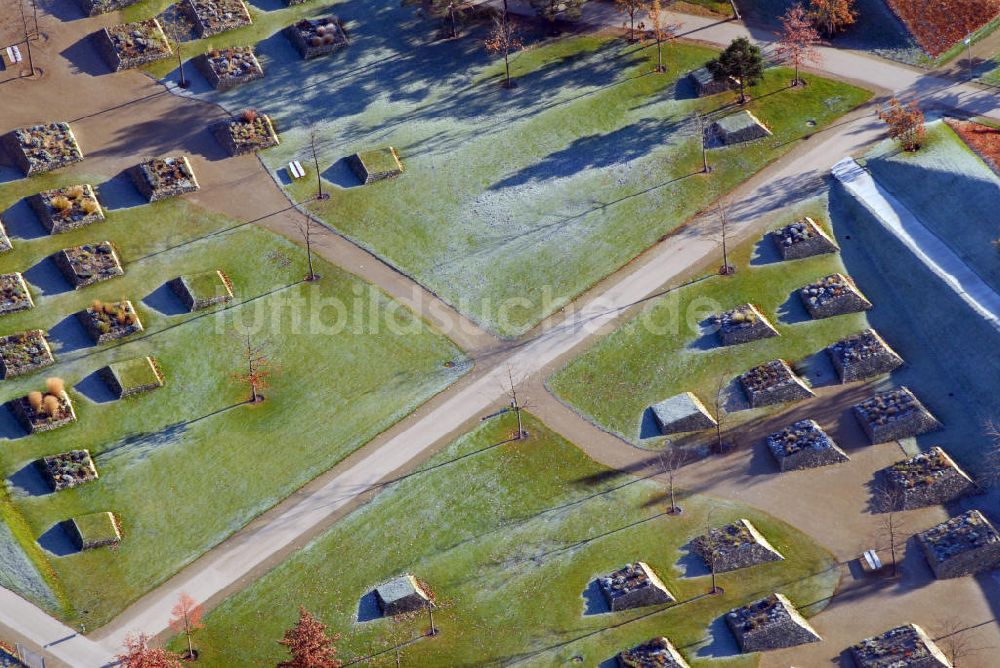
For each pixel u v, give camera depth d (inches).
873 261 6043.3
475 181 6441.9
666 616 5068.9
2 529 5275.6
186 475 5472.4
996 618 5012.3
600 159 6520.7
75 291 5979.3
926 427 5487.2
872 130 6540.4
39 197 6215.6
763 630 4958.2
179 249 6156.5
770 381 5639.8
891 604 5068.9
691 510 5344.5
